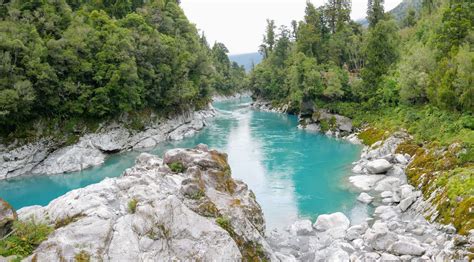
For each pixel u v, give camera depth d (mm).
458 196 24344
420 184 30953
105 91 52188
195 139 65000
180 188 21109
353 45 86875
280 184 37500
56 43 48031
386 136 48438
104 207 19562
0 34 43375
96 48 54469
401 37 86000
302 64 77312
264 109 112250
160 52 65688
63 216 19109
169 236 17859
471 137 32406
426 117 44875
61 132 49781
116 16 75312
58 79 49125
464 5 51219
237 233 19703
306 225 26781
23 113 45500
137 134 59656
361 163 42719
